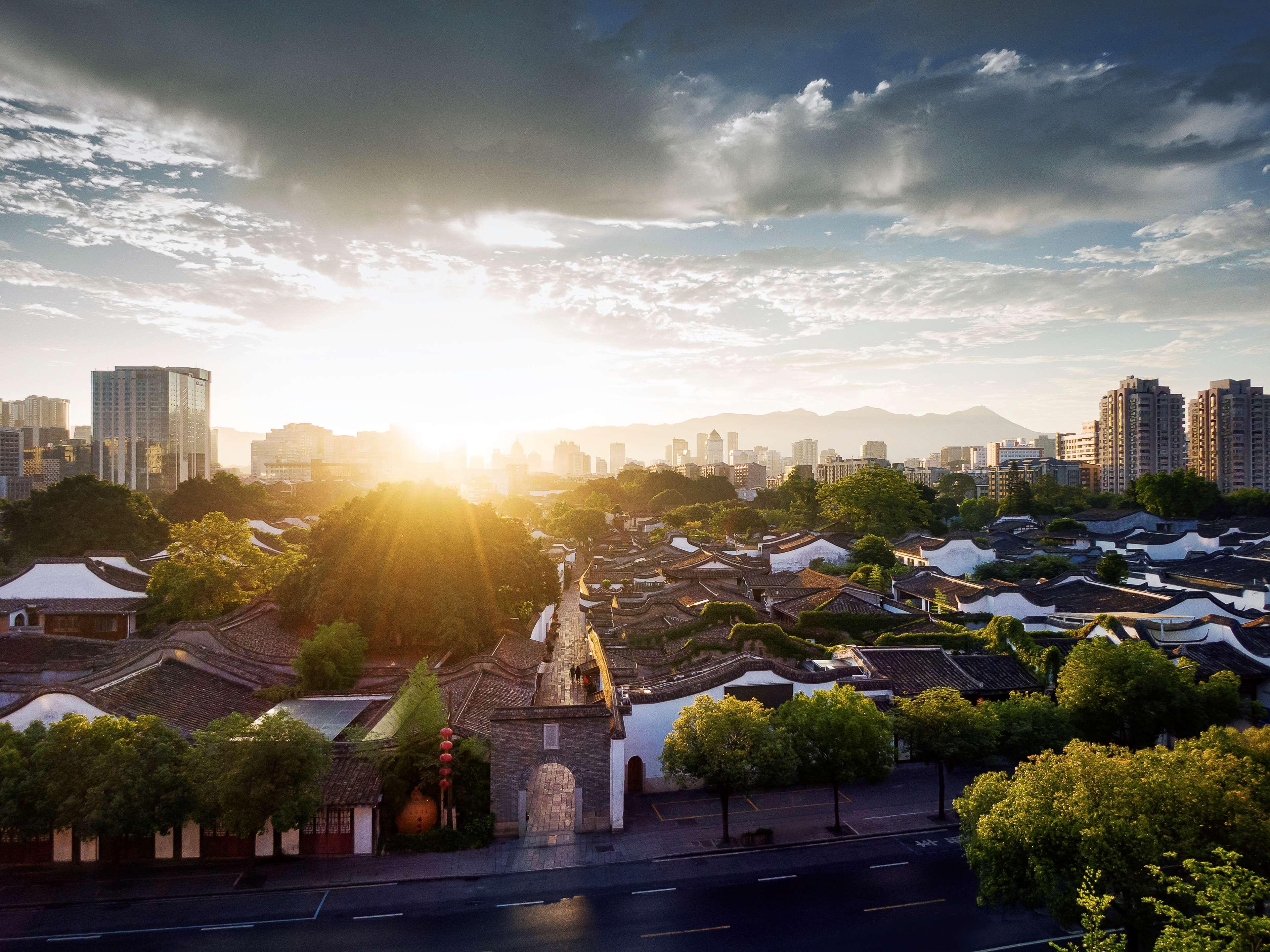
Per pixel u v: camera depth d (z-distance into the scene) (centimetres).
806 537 10181
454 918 2688
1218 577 7644
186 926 2627
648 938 2552
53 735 2819
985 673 4506
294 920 2672
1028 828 2122
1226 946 1516
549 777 4169
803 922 2650
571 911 2734
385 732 3616
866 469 13600
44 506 8756
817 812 3619
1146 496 13812
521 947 2498
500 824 3384
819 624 5897
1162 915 1995
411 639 5272
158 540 9519
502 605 6159
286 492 18825
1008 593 6375
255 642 4753
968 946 2488
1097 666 3878
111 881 2955
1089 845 2014
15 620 5456
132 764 2819
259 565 6153
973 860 2284
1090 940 1658
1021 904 2722
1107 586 6738
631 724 3969
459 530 5697
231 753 2877
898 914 2697
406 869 3058
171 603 5628
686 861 3128
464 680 4481
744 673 4078
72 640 5175
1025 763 2536
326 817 3198
